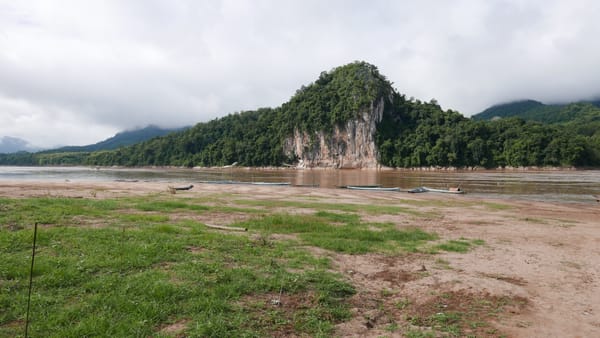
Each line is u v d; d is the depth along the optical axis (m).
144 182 50.66
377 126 141.25
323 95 155.12
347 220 16.58
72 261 7.33
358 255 10.30
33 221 11.27
